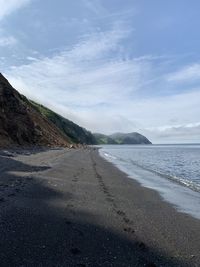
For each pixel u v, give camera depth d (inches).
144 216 636.1
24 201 608.7
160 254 426.6
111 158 2989.7
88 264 367.2
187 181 1393.9
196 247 470.9
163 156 3929.6
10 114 3203.7
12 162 1375.5
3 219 474.9
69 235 450.6
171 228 564.7
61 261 366.6
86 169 1509.6
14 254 369.4
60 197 706.2
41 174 1063.6
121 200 789.2
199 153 5054.1
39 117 5113.2
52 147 3651.6
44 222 492.4
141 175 1525.6
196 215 695.1
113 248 425.7
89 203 687.1
